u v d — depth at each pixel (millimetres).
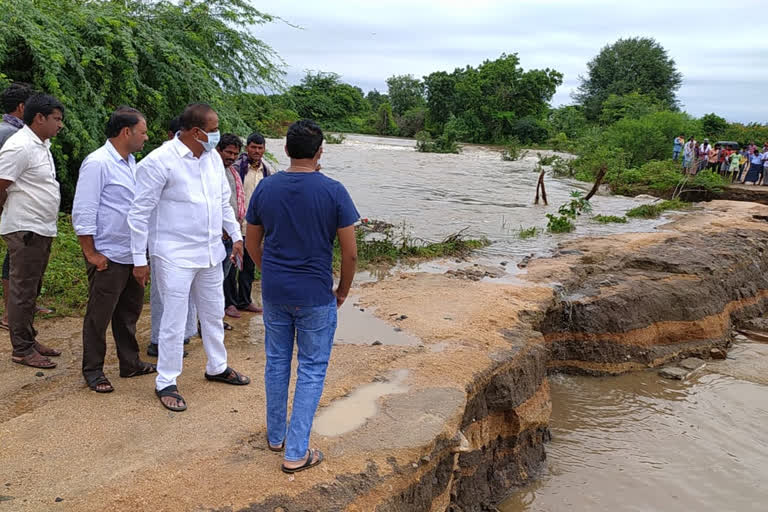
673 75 71438
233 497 3238
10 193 4504
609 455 6152
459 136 57000
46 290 6438
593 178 24672
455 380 4891
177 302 4133
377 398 4504
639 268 9734
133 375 4664
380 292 7543
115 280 4223
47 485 3266
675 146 25516
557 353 7988
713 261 10102
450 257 9984
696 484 5691
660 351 8438
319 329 3363
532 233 12375
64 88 8234
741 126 33031
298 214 3186
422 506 3980
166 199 4043
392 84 85438
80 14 8648
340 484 3453
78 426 3893
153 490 3256
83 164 4066
